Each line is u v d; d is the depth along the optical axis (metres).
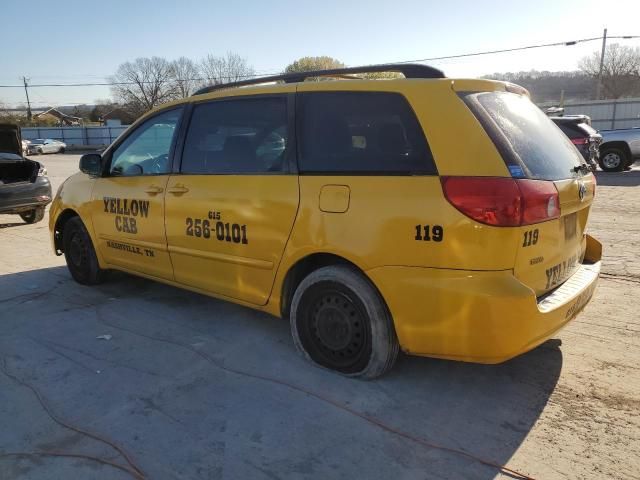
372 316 3.20
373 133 3.20
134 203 4.60
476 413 3.03
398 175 3.04
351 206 3.17
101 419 3.01
